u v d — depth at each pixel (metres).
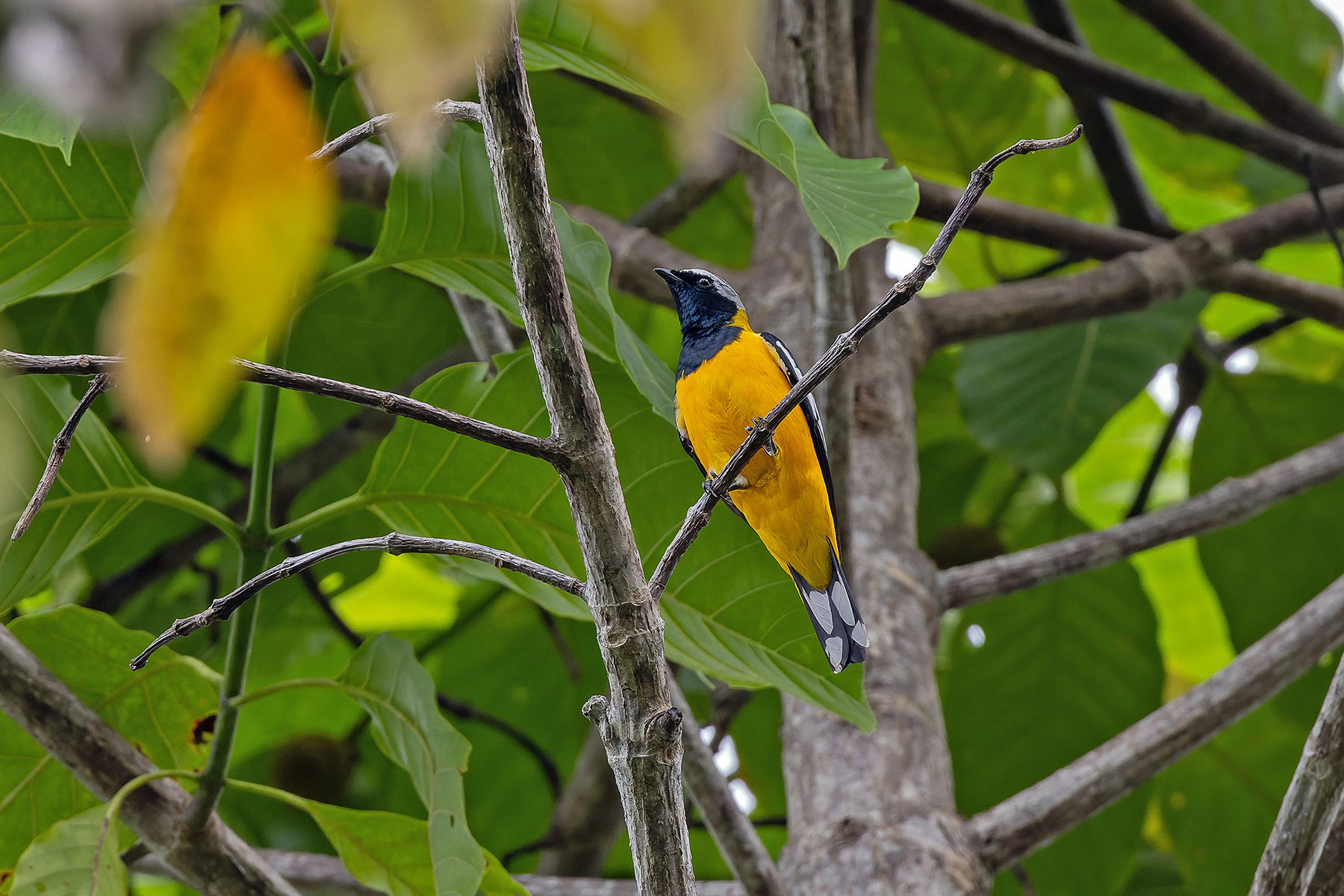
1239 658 7.16
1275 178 12.18
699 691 10.86
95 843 5.17
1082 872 9.74
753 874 6.30
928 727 7.22
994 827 6.70
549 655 11.93
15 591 5.23
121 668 6.01
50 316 9.88
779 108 5.68
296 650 10.74
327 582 10.57
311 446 10.12
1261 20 12.27
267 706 11.19
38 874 5.02
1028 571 8.16
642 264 9.23
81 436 5.11
